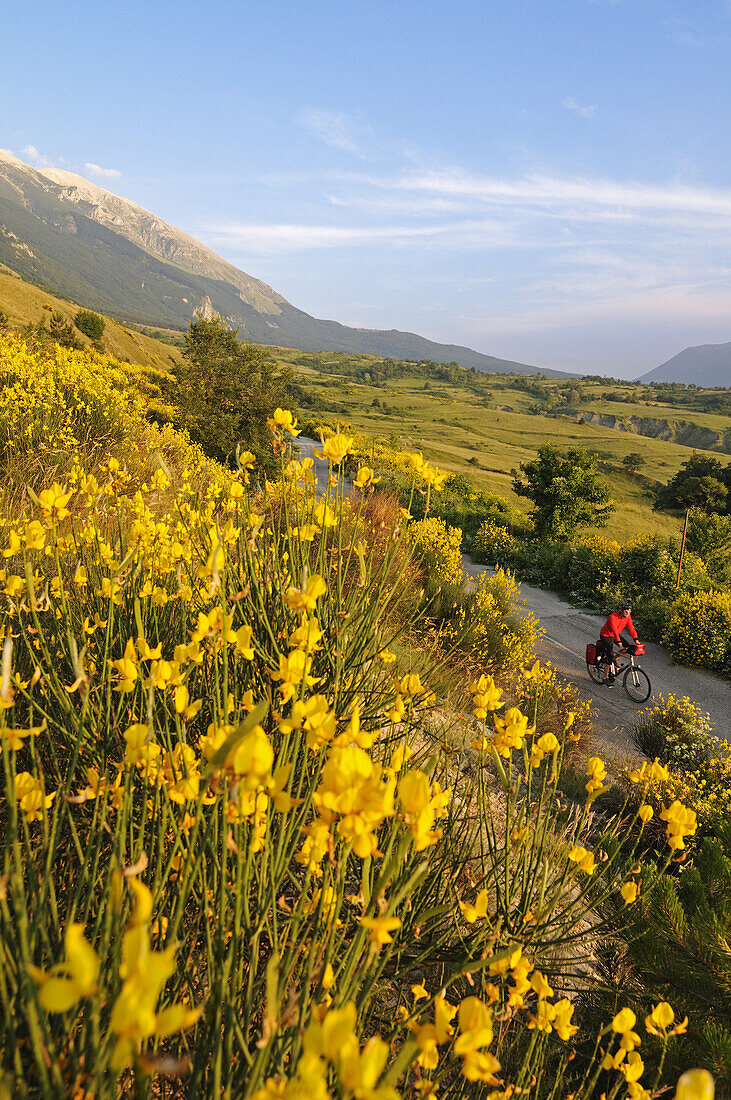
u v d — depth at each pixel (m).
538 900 1.84
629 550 16.52
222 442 19.11
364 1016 1.05
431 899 1.76
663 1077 1.92
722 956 2.17
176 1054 1.09
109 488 2.31
